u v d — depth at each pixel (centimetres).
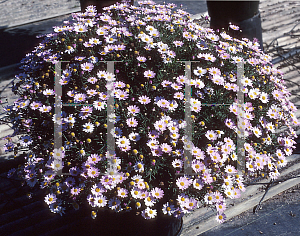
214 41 285
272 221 338
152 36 260
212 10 484
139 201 235
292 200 364
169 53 248
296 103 506
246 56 288
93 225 259
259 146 253
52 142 238
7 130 407
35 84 250
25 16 729
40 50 273
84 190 232
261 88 275
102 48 252
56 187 231
